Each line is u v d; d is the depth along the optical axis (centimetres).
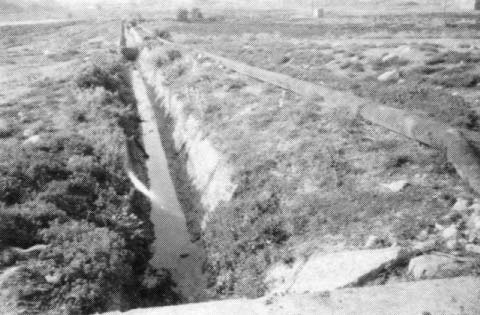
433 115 1246
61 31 7225
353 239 792
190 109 1978
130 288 928
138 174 1559
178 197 1505
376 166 1027
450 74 1752
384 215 834
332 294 576
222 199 1202
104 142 1523
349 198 922
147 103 2686
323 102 1587
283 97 1698
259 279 870
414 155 1038
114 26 7412
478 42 2875
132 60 4247
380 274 654
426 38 3372
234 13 10781
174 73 2827
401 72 1852
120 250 948
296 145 1232
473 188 841
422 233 748
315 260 763
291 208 972
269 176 1141
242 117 1605
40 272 788
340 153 1122
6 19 13088
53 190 1109
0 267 786
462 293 547
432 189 885
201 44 3919
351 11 9931
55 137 1484
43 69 3184
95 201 1132
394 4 12344
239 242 986
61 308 714
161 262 1125
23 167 1185
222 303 586
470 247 679
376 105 1312
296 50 2986
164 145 1998
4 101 2155
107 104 2089
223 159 1354
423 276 620
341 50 2777
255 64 2570
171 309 586
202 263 1102
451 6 9562
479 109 1296
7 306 684
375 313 527
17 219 941
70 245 895
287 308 557
